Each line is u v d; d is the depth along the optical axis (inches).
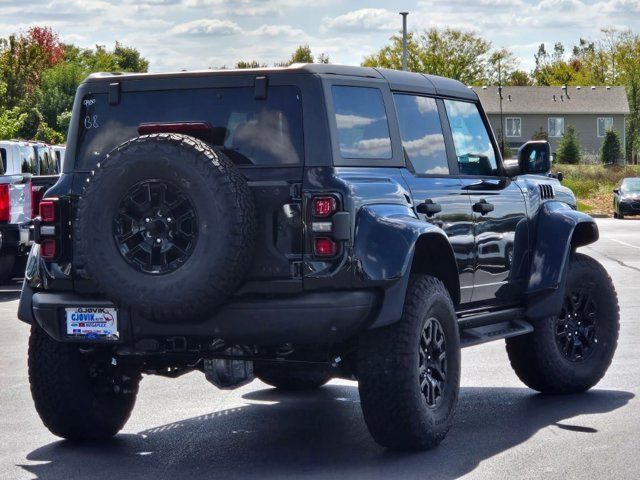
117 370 297.6
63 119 2571.4
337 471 261.1
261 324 254.8
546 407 337.4
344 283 255.1
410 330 268.8
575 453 275.0
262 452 283.3
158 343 271.9
